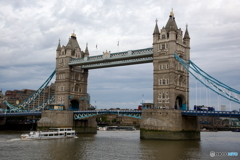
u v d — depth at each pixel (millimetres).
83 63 124188
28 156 61281
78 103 134875
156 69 102750
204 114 89188
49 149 71000
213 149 74875
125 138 106000
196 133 101750
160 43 103188
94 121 135125
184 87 104688
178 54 102375
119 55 113875
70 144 81500
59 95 130250
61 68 131500
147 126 92438
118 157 61375
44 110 121500
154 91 101938
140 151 69125
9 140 89750
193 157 62562
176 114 91812
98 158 60188
